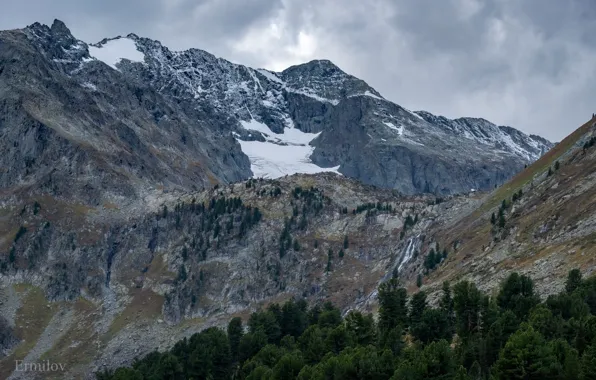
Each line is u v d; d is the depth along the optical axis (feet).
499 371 293.84
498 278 502.79
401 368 320.91
